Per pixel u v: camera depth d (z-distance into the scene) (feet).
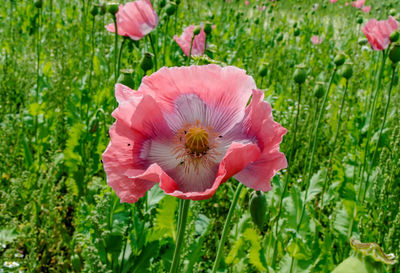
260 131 5.23
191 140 5.80
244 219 10.41
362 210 11.52
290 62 24.22
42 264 10.82
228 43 26.55
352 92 19.25
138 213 10.25
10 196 10.57
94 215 8.38
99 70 16.79
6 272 8.41
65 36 25.73
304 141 16.83
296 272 9.80
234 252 9.93
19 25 26.27
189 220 9.27
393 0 39.88
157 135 5.79
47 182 11.69
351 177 13.93
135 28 11.18
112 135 5.22
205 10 35.88
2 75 17.10
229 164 4.68
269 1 35.12
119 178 5.11
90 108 15.10
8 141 13.33
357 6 35.09
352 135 16.11
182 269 9.14
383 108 18.70
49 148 15.05
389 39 12.51
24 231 9.87
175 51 18.92
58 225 10.87
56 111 15.69
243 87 5.75
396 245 9.80
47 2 30.35
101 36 23.03
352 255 5.78
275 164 4.98
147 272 9.16
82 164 13.50
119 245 8.89
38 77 15.69
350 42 31.91
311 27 35.45
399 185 11.42
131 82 9.46
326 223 13.41
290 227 10.50
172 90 5.77
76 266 9.20
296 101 18.85
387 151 12.63
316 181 11.02
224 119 5.98
